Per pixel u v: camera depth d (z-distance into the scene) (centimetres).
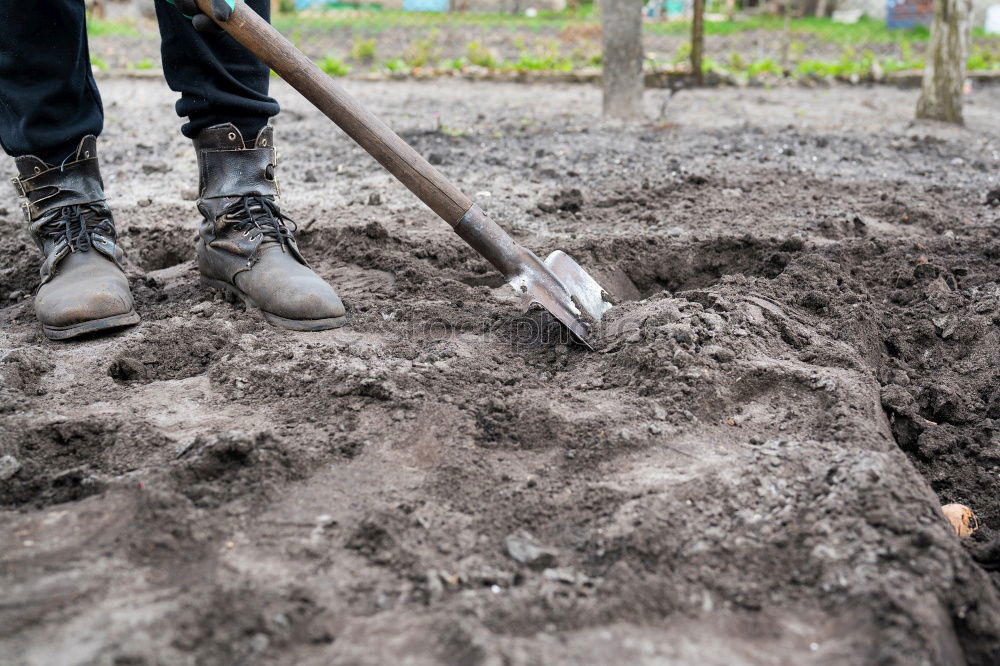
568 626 135
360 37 1108
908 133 582
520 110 689
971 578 147
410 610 138
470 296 272
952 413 230
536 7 1412
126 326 245
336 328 244
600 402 201
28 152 248
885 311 271
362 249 305
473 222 232
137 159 488
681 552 153
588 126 611
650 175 441
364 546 153
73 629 129
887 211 372
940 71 623
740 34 1202
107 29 1158
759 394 205
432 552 152
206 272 268
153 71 848
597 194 398
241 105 249
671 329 215
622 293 295
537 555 151
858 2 1359
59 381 216
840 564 146
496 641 128
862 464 169
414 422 192
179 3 221
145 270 317
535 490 171
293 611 135
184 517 156
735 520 160
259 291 246
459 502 167
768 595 144
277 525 158
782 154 505
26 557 146
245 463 174
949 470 212
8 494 170
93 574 142
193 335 235
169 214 363
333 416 195
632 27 629
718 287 265
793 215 363
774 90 801
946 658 133
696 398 199
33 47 238
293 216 357
